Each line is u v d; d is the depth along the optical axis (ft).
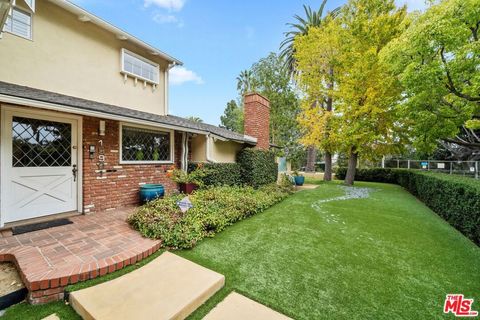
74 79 17.03
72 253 9.47
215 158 25.40
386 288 8.41
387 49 24.16
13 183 12.84
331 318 6.77
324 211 19.98
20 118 13.05
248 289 8.14
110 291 7.48
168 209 14.21
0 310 6.93
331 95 38.78
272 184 30.35
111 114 14.70
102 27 18.67
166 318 6.28
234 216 16.02
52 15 15.78
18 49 14.12
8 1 8.20
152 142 21.06
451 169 53.01
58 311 6.99
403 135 35.70
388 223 16.83
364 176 50.16
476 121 23.00
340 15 38.91
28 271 7.83
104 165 16.81
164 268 9.16
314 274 9.26
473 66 18.95
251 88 61.77
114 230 12.43
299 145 57.21
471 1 16.46
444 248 12.31
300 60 41.50
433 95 21.71
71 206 15.42
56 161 14.65
